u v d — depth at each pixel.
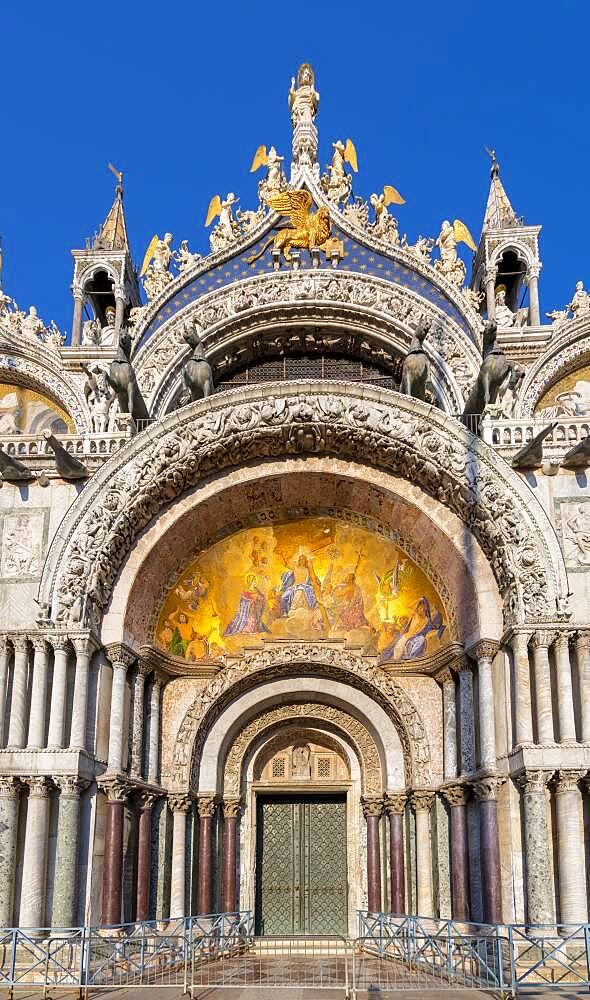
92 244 31.72
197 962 20.22
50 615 20.56
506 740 20.11
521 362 28.08
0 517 21.88
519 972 17.64
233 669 23.23
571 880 18.34
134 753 21.38
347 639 23.73
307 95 32.53
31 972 17.80
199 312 28.55
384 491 22.44
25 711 20.14
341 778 24.30
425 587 23.27
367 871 23.02
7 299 30.81
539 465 21.64
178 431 21.94
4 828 18.98
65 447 22.91
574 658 20.08
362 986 16.84
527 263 29.94
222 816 23.34
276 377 29.55
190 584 23.72
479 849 20.50
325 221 29.55
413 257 28.88
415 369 22.81
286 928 23.42
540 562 20.38
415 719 22.62
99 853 19.86
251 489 22.91
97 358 29.25
